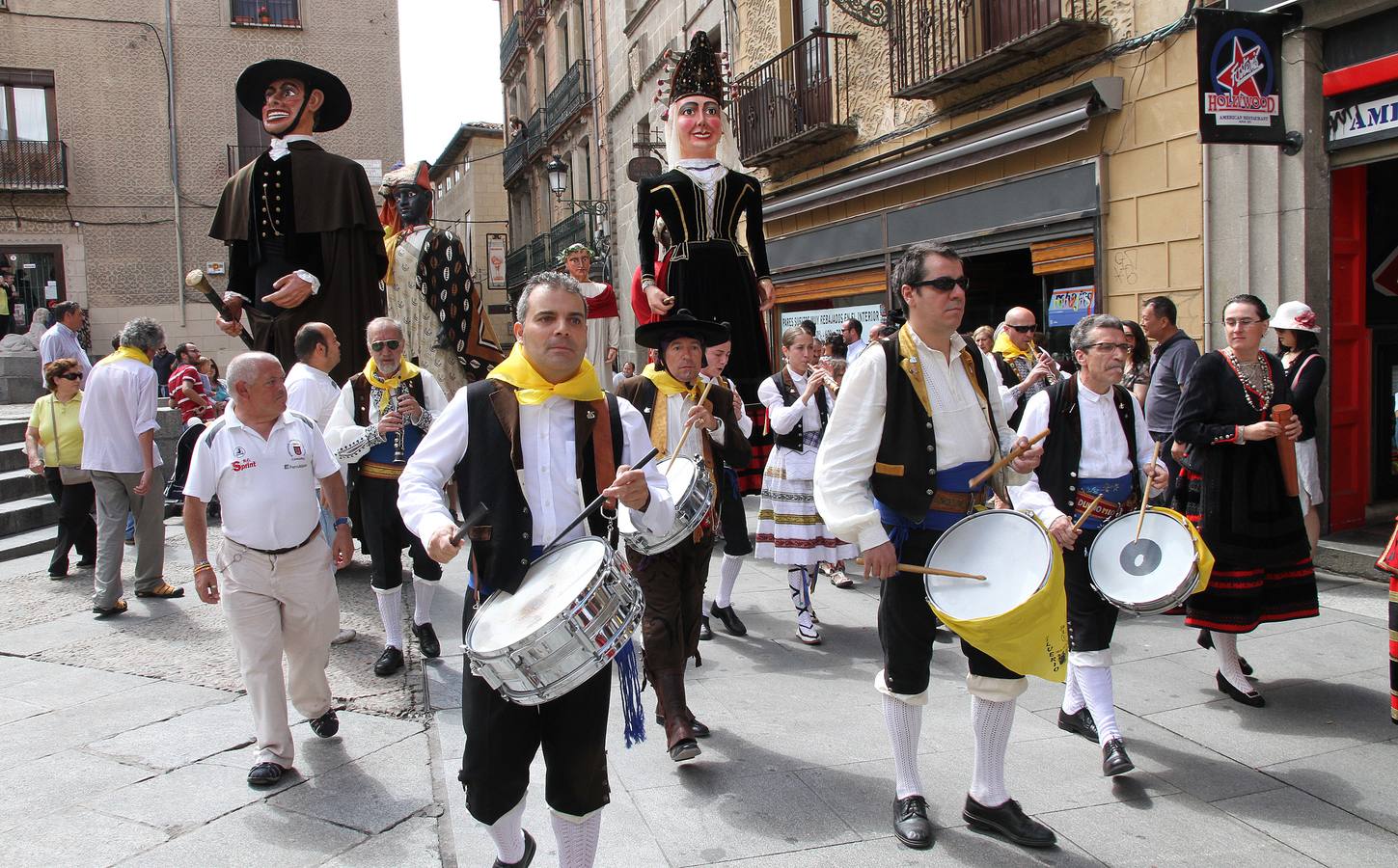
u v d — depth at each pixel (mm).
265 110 6648
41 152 20359
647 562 4051
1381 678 4645
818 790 3633
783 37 12836
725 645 5488
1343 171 6691
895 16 10367
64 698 4680
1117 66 7922
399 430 5059
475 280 7477
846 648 5410
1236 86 6402
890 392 3186
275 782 3752
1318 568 6500
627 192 19469
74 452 7266
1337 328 6707
